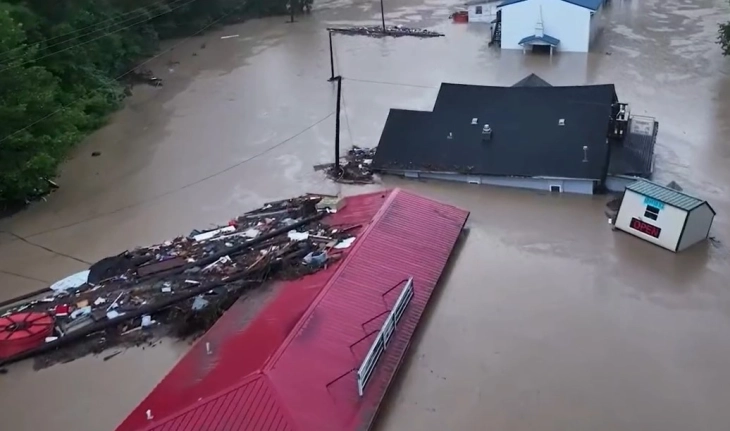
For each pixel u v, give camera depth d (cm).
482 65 5684
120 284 2905
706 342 2570
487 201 3612
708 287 2880
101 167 4178
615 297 2833
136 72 5784
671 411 2275
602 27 6475
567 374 2441
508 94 3956
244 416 1998
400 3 7825
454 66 5691
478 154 3778
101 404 2366
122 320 2692
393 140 3975
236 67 5931
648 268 3014
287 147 4328
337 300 2516
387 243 2931
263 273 2808
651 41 6025
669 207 3059
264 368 2125
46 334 2647
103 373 2497
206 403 2041
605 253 3127
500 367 2480
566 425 2231
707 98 4794
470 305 2802
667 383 2389
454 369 2475
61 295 2884
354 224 3112
